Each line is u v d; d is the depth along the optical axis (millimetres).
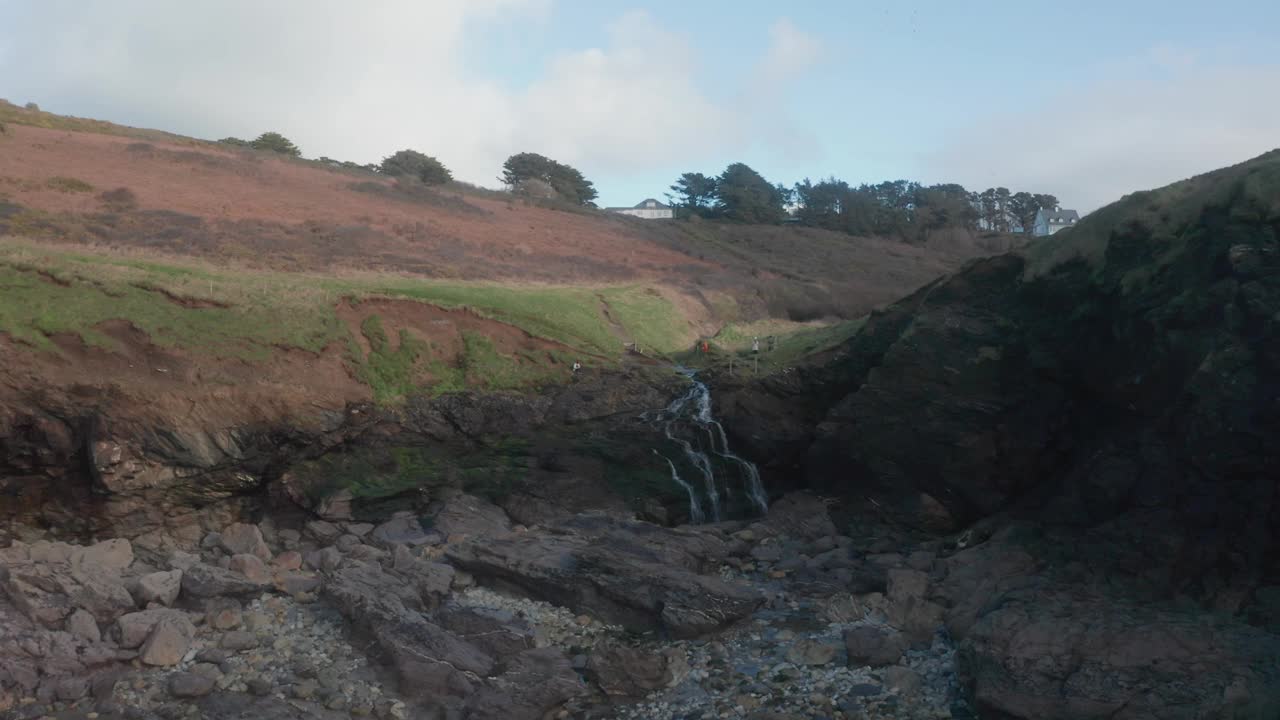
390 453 23406
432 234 44469
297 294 25562
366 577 16578
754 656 15062
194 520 20531
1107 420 18406
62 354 20188
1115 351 17797
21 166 39469
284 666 14258
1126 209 18859
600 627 16484
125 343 21172
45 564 15750
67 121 52125
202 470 20219
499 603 17328
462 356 26750
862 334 24656
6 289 20938
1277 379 14023
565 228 57656
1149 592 14859
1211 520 14688
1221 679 11648
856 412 22656
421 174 68500
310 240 37188
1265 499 14039
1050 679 12344
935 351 21516
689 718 13000
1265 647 12297
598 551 18094
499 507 22703
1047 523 18016
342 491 21625
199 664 14117
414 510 22156
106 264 24188
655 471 24203
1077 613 13953
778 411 25125
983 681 12633
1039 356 19703
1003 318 21000
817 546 20859
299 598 16547
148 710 12945
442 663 13812
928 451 21359
